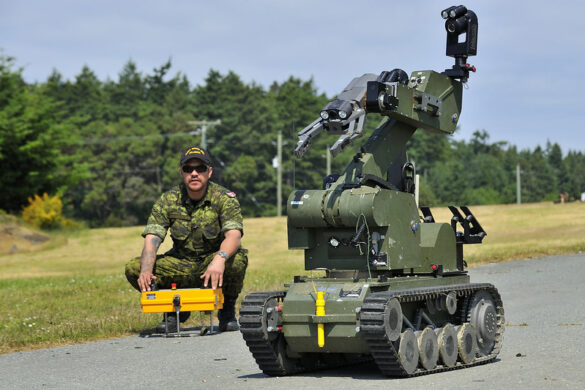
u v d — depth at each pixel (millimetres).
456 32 9430
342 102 8195
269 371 8328
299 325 7988
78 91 112750
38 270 29828
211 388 7727
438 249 9047
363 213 8070
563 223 41281
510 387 7168
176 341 11188
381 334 7422
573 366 8273
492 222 43562
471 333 8617
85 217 93375
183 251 11086
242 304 8086
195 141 96875
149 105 113875
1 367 9367
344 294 7805
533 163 164000
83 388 7977
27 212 50875
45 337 11555
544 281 17875
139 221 93750
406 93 8641
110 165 94188
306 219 8383
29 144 52438
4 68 55500
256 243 38188
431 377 7832
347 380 7848
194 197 10805
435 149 125062
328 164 91375
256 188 95875
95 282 20875
